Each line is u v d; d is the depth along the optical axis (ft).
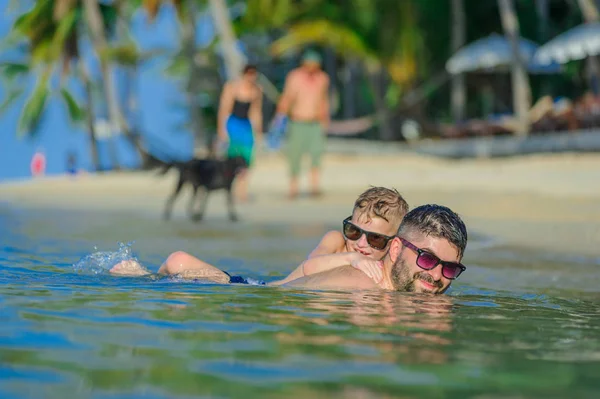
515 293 20.63
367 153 130.00
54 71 201.77
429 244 18.21
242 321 13.02
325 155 124.67
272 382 8.96
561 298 19.52
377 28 163.22
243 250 33.76
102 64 174.09
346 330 12.51
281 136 128.98
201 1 180.65
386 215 20.83
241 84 64.75
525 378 9.44
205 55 178.70
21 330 11.60
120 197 84.99
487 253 32.40
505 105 172.55
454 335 12.44
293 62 200.85
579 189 66.90
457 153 122.52
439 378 9.32
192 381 8.91
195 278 19.60
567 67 140.77
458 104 155.33
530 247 34.78
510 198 62.23
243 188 72.90
